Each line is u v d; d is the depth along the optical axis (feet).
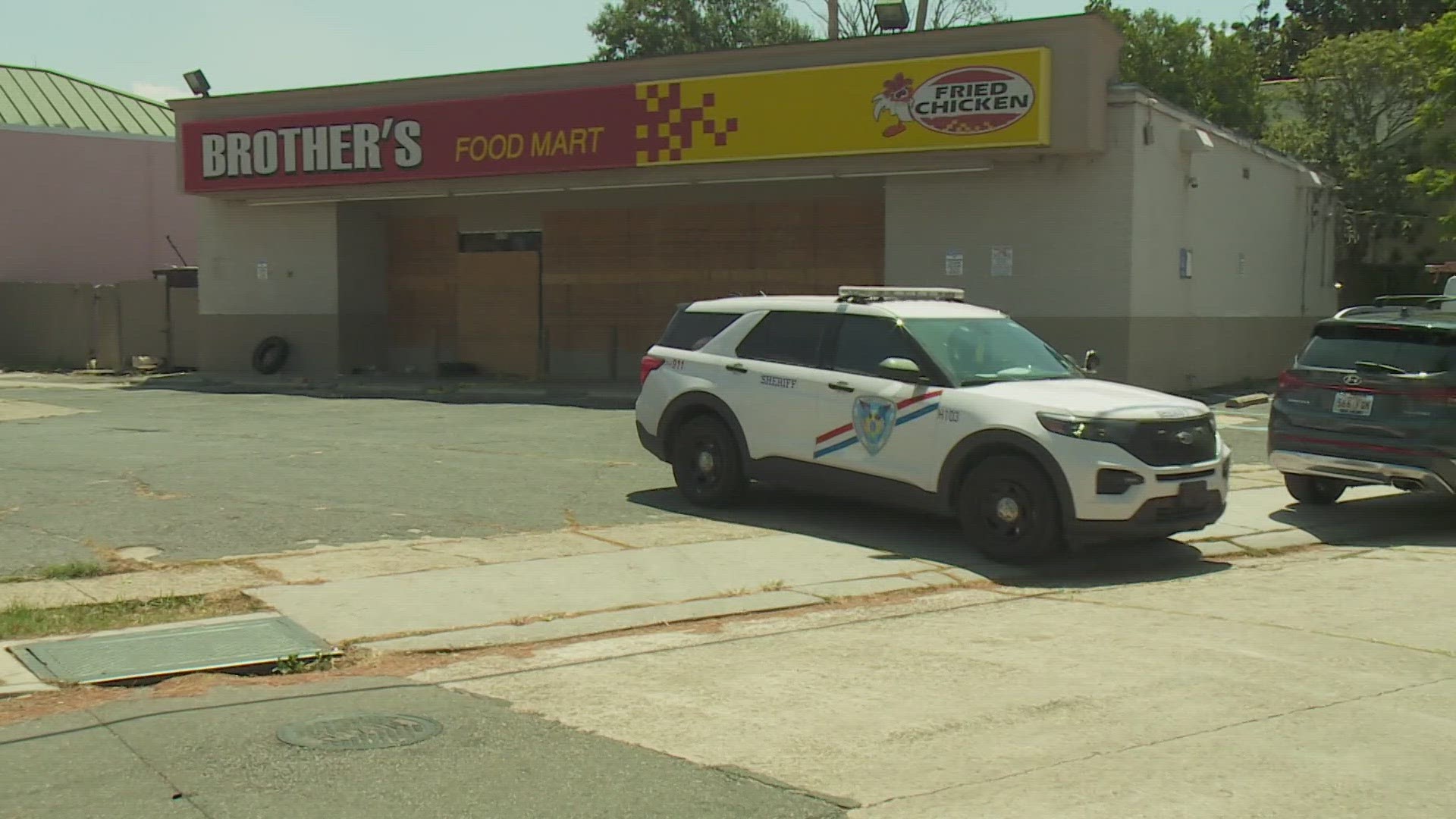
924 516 38.09
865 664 23.40
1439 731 19.36
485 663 23.70
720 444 38.32
